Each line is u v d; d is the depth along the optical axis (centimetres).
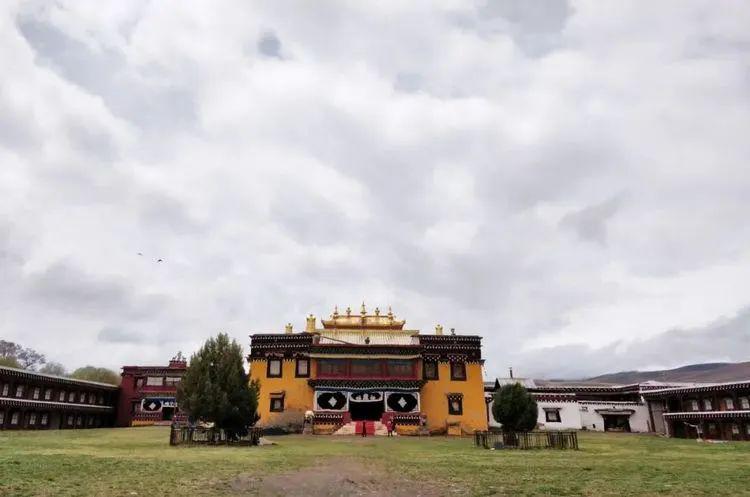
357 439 4556
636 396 7425
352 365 5712
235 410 3397
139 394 7469
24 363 11725
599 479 1822
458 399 5812
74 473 1739
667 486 1658
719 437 5362
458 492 1566
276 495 1501
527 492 1557
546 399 6919
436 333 6762
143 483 1595
